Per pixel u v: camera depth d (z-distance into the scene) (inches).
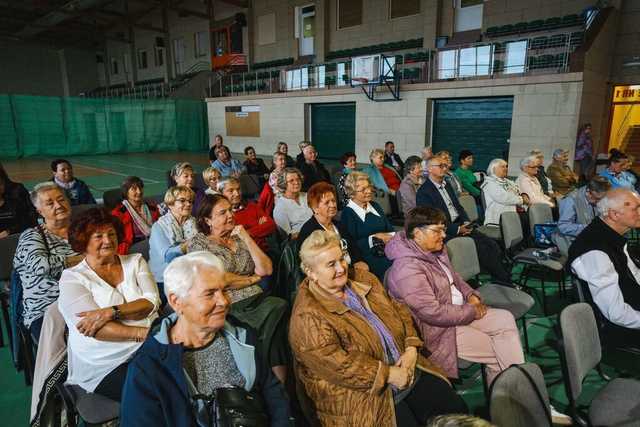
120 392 72.3
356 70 547.8
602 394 75.4
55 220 99.4
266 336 80.7
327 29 697.0
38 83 1209.4
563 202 156.6
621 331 93.4
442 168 169.0
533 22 481.1
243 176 288.8
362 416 66.6
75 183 208.4
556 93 399.9
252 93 744.3
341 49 689.0
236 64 856.3
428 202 167.9
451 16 553.9
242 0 817.5
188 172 186.2
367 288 79.2
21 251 95.5
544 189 238.8
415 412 72.1
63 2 988.6
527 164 208.4
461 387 103.2
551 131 408.5
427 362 79.0
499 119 454.6
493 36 518.3
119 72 1237.1
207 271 53.3
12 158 651.5
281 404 59.7
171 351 52.1
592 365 79.3
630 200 90.3
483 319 93.3
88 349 73.5
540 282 169.2
